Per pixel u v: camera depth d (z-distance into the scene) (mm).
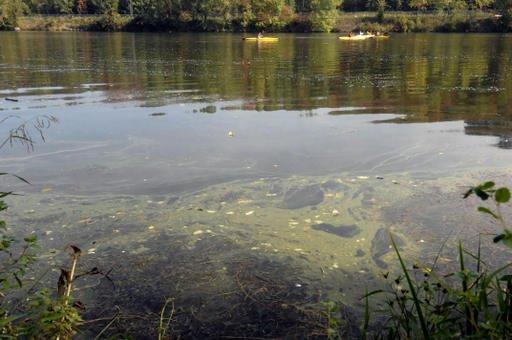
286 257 4555
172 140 8258
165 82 15328
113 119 9812
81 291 4066
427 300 2758
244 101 11883
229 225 5168
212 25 55969
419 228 5023
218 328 3629
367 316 2592
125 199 5824
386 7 65750
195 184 6254
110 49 29953
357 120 9688
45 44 34531
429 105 11234
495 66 19797
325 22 53031
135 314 3791
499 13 51594
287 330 3586
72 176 6566
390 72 17953
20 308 3750
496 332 2127
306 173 6590
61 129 9000
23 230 5059
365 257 4527
